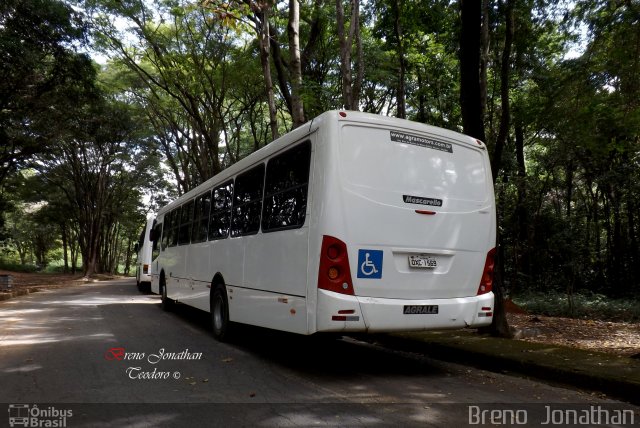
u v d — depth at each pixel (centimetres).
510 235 1550
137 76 2241
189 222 1037
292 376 554
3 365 599
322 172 523
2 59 1525
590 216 1666
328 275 505
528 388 515
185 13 1655
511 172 1623
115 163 3475
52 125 2005
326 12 1465
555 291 1445
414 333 784
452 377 562
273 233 617
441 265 566
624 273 1634
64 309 1260
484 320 587
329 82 1767
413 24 1279
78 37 1680
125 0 1664
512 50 1162
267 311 619
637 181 1456
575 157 1492
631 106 931
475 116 771
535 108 1068
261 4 1098
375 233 525
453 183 590
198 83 1906
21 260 5597
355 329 505
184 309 1263
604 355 606
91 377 541
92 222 3403
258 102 2400
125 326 951
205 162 2284
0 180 2383
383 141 553
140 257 2028
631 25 887
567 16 998
